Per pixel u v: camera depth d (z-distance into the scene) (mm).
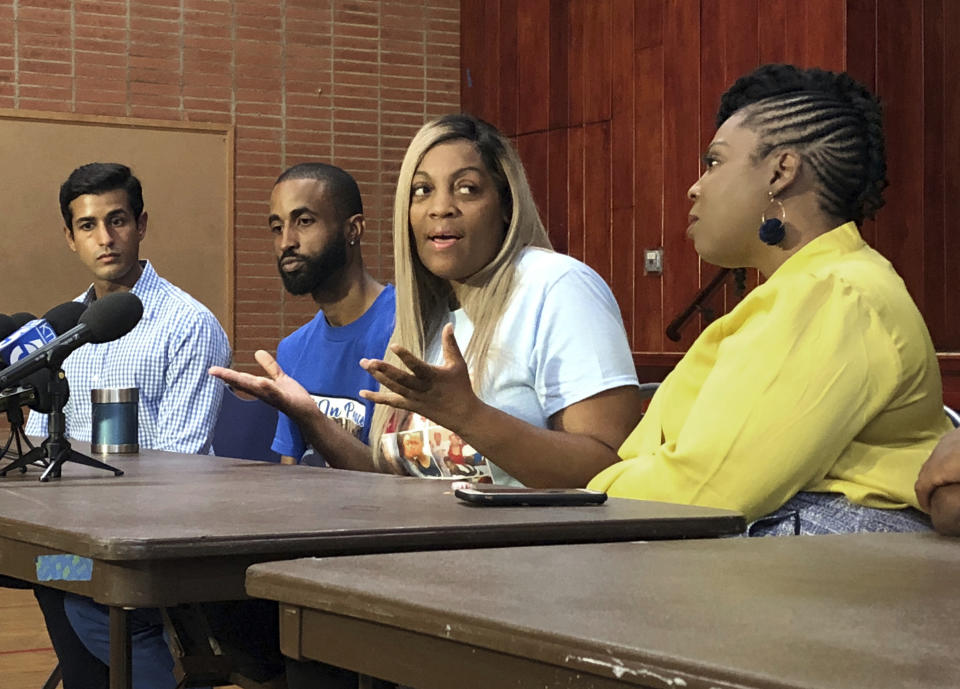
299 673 1184
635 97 6465
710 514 1394
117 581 1203
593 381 2023
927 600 815
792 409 1510
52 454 1904
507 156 2156
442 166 2131
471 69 7684
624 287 6535
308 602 904
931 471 1154
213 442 3174
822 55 5379
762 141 1688
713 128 5992
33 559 1346
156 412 3131
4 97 6891
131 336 3133
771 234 1675
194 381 3121
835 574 920
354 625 874
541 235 2193
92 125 7035
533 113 7184
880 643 685
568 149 6930
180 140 7207
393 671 839
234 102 7324
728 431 1527
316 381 2830
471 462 2102
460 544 1282
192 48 7238
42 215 6938
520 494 1477
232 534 1218
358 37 7566
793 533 1532
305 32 7465
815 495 1562
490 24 7516
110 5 7074
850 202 1684
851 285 1560
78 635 1963
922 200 5293
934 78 5328
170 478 1898
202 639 1573
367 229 7578
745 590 855
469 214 2119
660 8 6293
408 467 2164
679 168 6188
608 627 729
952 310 5324
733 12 5863
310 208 2840
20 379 1894
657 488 1584
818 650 667
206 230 7250
